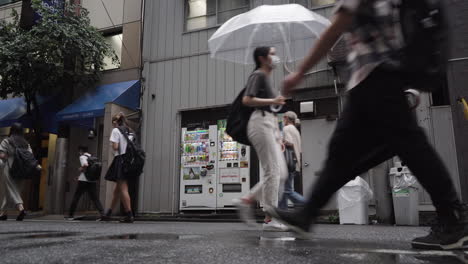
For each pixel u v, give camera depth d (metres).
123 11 10.51
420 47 1.62
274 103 3.27
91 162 7.59
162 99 9.41
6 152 6.50
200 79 9.11
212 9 9.52
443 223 1.86
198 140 8.79
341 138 1.71
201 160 8.62
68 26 9.43
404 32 1.66
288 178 4.76
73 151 10.38
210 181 8.39
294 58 5.55
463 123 6.44
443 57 1.65
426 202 6.31
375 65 1.63
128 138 5.81
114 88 9.72
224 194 8.20
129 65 10.12
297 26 5.04
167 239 2.57
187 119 9.11
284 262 1.53
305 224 1.75
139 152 5.83
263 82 3.49
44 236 2.82
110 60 10.63
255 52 3.65
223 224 5.62
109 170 5.80
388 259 1.60
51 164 10.51
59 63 9.42
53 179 9.54
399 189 5.79
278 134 3.55
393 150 1.69
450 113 6.57
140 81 9.74
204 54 9.20
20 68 9.25
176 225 5.11
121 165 5.74
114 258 1.65
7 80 9.70
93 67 10.47
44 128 10.14
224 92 8.80
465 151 6.36
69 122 10.05
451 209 1.81
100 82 10.36
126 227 4.32
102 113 9.09
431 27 1.62
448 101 7.12
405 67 1.61
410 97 1.94
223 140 8.50
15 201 6.47
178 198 8.65
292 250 1.92
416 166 1.68
